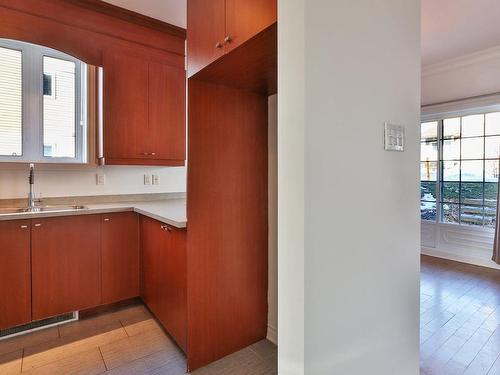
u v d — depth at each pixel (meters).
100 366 1.81
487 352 1.96
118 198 2.99
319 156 1.03
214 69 1.63
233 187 1.95
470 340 2.10
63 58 2.71
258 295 2.10
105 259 2.46
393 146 1.32
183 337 1.84
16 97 2.50
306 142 0.99
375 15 1.24
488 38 3.12
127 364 1.83
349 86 1.13
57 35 2.42
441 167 4.14
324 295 1.07
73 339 2.10
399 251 1.37
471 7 2.55
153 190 3.20
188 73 1.76
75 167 2.73
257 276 2.09
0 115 2.44
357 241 1.18
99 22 2.59
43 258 2.18
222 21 1.47
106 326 2.28
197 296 1.81
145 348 2.00
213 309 1.88
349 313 1.16
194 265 1.80
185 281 1.80
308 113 1.00
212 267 1.87
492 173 3.68
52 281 2.22
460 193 3.97
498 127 3.62
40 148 2.62
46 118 2.65
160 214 2.09
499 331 2.21
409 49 1.41
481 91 3.51
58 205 2.66
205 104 1.81
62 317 2.36
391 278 1.33
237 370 1.80
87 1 2.48
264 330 2.13
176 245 1.91
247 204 2.02
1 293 2.03
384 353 1.31
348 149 1.13
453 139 4.02
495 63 3.38
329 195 1.07
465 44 3.26
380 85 1.26
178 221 1.79
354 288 1.17
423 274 3.43
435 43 3.24
